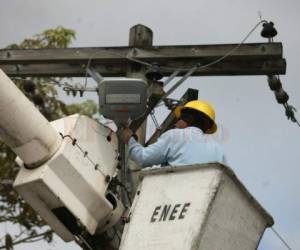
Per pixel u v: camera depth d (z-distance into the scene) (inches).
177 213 369.7
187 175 375.6
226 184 372.2
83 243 403.2
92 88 471.2
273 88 509.0
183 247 361.7
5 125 377.4
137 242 372.2
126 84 406.6
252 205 387.5
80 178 395.2
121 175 421.4
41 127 386.0
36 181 385.7
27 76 526.3
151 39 527.2
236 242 381.4
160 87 479.8
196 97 476.4
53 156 390.6
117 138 414.6
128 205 423.8
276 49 494.9
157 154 399.2
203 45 502.3
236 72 503.8
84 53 510.0
